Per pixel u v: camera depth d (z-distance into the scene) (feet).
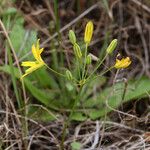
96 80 1.72
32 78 1.69
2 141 1.48
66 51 1.70
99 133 1.54
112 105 1.60
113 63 1.73
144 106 1.68
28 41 1.72
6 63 1.66
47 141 1.57
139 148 1.48
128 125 1.58
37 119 1.59
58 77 1.71
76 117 1.61
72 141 1.54
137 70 1.82
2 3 1.83
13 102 1.64
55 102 1.66
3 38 1.75
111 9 1.86
